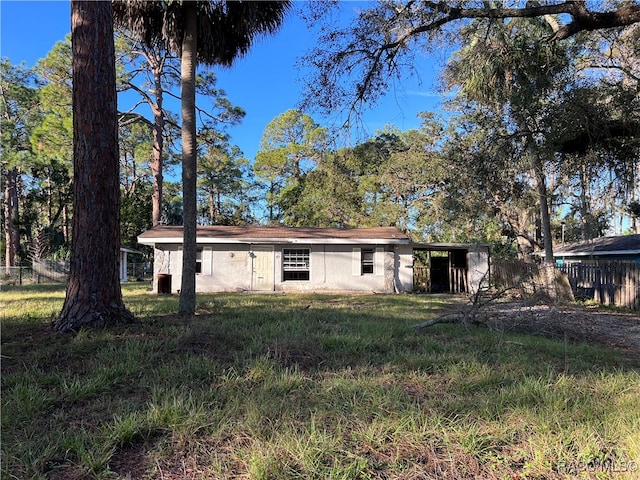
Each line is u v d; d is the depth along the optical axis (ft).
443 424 11.16
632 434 10.57
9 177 109.50
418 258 90.74
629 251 63.62
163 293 54.08
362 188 93.45
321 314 30.48
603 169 36.01
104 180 21.94
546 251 53.67
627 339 25.81
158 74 79.10
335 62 27.86
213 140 89.66
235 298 45.44
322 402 12.50
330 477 8.64
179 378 14.24
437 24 27.58
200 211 149.89
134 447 9.98
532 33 36.50
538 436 10.61
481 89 34.58
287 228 68.33
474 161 45.42
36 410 11.62
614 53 36.96
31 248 106.63
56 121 66.39
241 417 11.28
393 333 23.02
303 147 108.06
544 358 18.81
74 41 21.81
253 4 29.32
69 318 20.92
